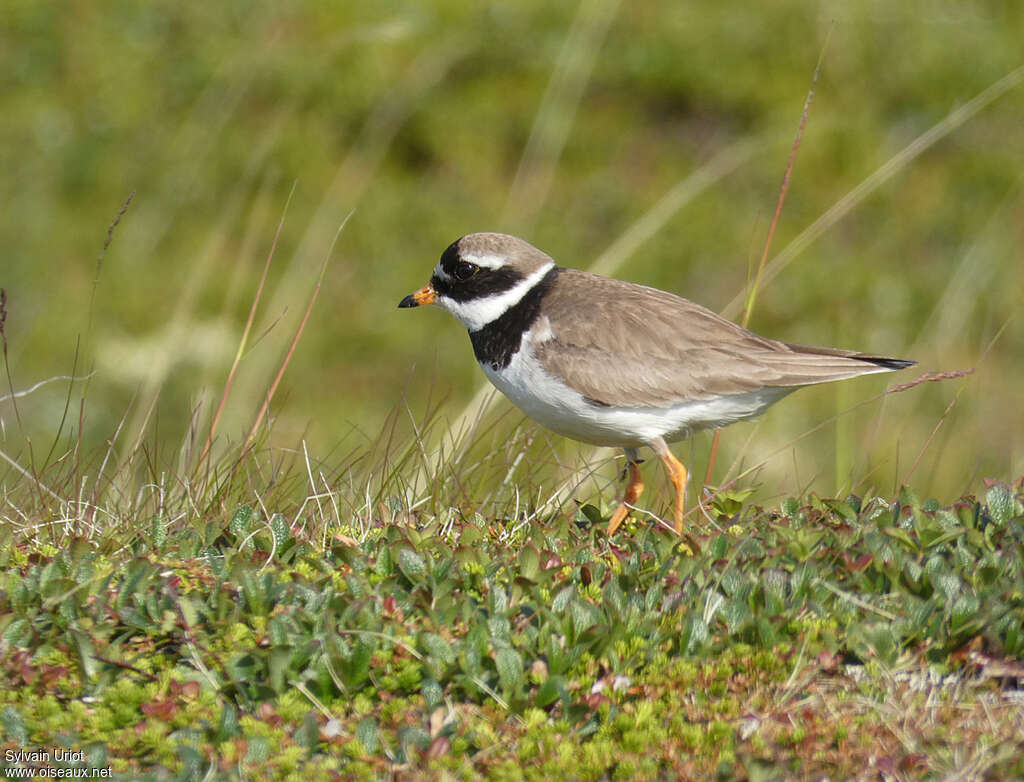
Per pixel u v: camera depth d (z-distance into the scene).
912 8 21.88
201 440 11.27
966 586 7.32
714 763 6.33
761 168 20.08
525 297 9.88
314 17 21.41
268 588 7.37
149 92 20.75
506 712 6.68
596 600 7.45
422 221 19.50
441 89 20.86
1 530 8.37
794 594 7.31
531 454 10.80
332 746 6.51
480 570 7.68
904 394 16.61
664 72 21.05
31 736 6.61
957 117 13.24
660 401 9.40
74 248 19.31
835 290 18.75
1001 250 19.12
